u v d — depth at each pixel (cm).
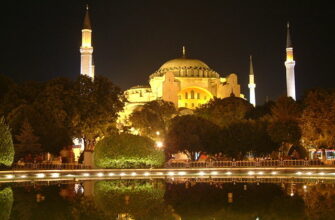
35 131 7119
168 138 8238
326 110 7350
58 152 7394
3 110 7950
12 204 3189
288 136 7781
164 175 6138
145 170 6334
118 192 3962
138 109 11588
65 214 2791
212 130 8306
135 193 3862
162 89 13300
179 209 2997
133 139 6775
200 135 8256
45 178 5622
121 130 10650
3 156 5791
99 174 6184
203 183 4831
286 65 12588
